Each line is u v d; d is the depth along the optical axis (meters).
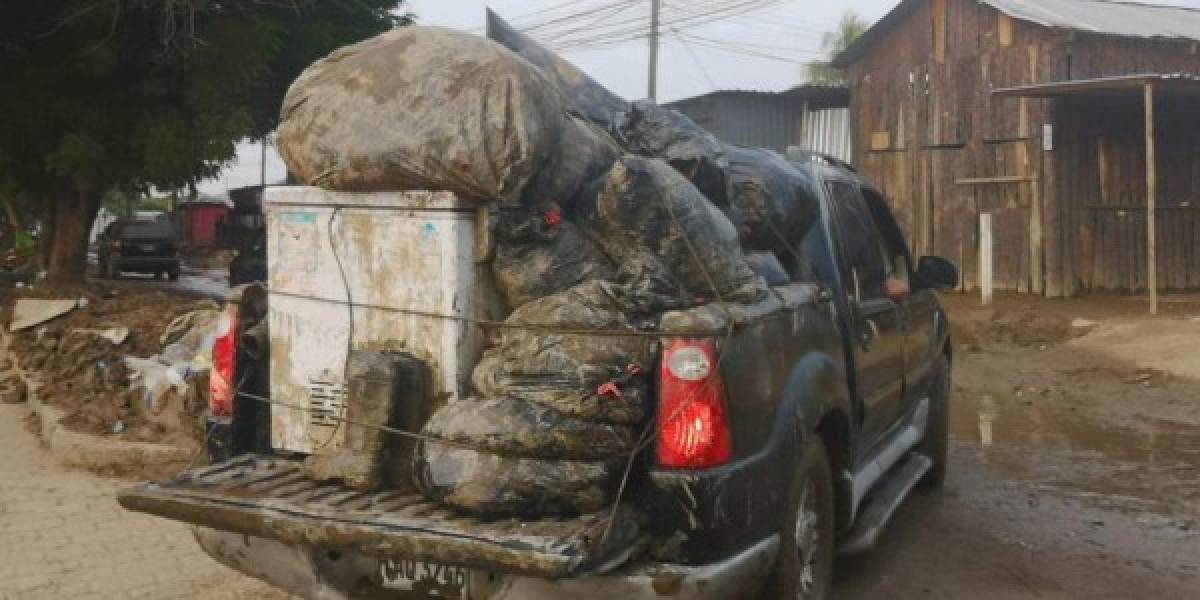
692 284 3.49
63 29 14.22
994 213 16.81
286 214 3.68
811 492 3.92
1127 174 16.42
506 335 3.39
